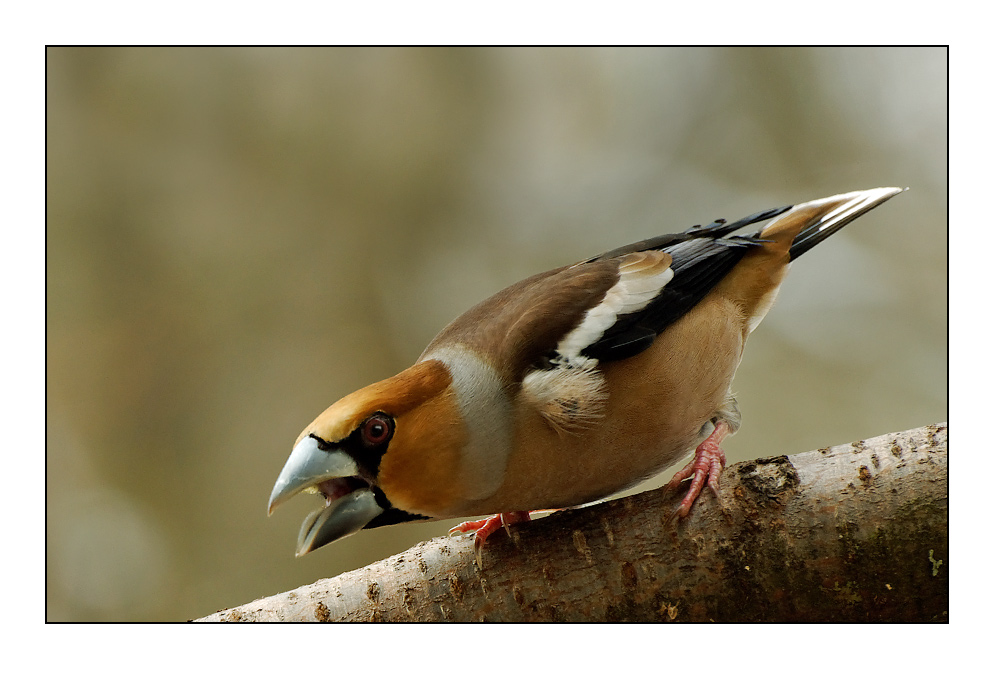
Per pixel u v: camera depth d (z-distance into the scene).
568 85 14.48
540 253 14.22
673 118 14.55
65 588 11.96
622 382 6.00
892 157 13.65
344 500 5.66
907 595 4.86
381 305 13.59
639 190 14.39
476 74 14.20
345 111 13.65
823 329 13.17
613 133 14.65
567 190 14.42
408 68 13.91
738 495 5.11
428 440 5.55
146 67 13.03
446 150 14.05
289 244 13.34
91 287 12.70
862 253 13.38
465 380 5.73
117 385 12.57
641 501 5.39
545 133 14.48
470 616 5.54
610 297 6.23
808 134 14.01
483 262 14.07
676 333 6.28
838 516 4.91
